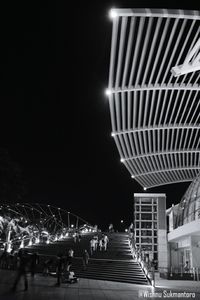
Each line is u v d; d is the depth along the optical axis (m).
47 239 43.00
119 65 13.63
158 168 30.19
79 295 14.90
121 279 22.77
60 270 18.39
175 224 41.12
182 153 26.88
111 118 19.84
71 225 59.28
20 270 14.89
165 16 10.94
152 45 12.60
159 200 38.84
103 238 32.56
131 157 26.31
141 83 16.03
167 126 22.19
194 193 34.75
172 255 40.53
